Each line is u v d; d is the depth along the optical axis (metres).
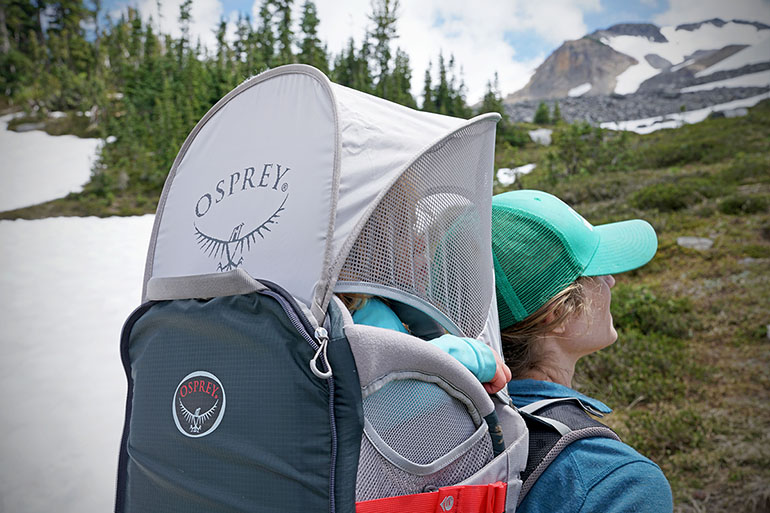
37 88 30.77
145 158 23.62
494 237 1.44
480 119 1.20
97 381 8.43
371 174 1.06
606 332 1.46
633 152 17.62
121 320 11.02
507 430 1.11
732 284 9.35
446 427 0.98
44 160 25.02
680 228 11.99
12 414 7.41
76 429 7.05
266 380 0.87
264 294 0.90
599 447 1.17
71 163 24.70
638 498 1.10
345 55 20.12
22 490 5.79
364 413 0.88
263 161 1.14
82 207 20.53
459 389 0.99
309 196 1.03
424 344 0.94
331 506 0.82
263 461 0.84
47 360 9.17
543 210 1.43
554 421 1.20
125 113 26.86
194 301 1.00
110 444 6.68
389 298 1.12
